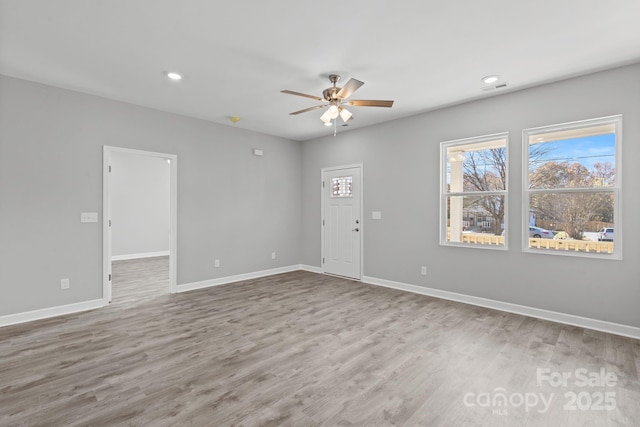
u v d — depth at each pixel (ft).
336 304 13.56
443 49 9.26
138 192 26.21
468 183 14.05
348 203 18.61
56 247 12.09
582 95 10.96
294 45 9.04
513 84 11.78
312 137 20.38
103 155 13.17
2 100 11.00
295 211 21.16
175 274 15.44
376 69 10.57
